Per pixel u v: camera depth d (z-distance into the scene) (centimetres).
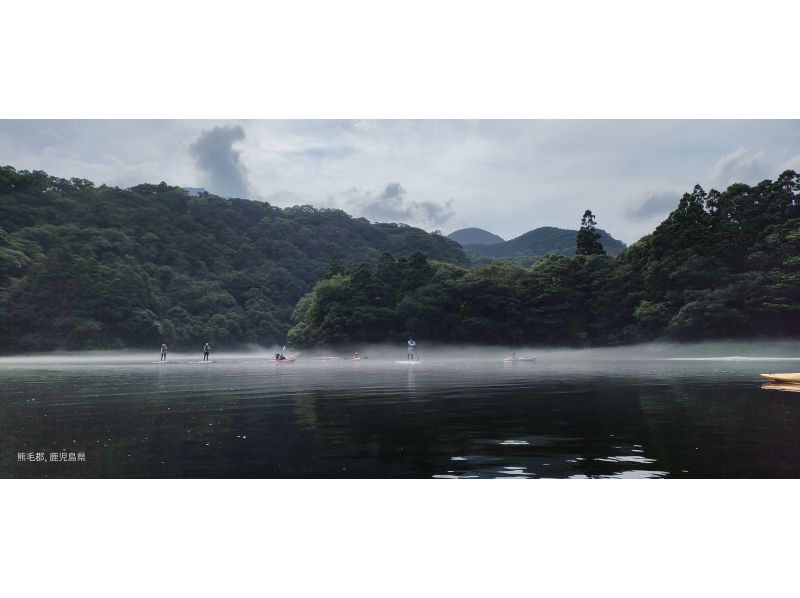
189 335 11669
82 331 9381
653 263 7488
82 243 11519
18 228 11325
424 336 8762
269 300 14288
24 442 1078
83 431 1195
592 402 1636
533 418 1323
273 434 1138
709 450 950
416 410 1490
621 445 999
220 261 14862
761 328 6669
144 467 895
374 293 9419
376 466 879
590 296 8494
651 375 2945
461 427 1205
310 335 9450
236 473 856
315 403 1683
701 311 6731
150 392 2134
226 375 3403
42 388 2384
